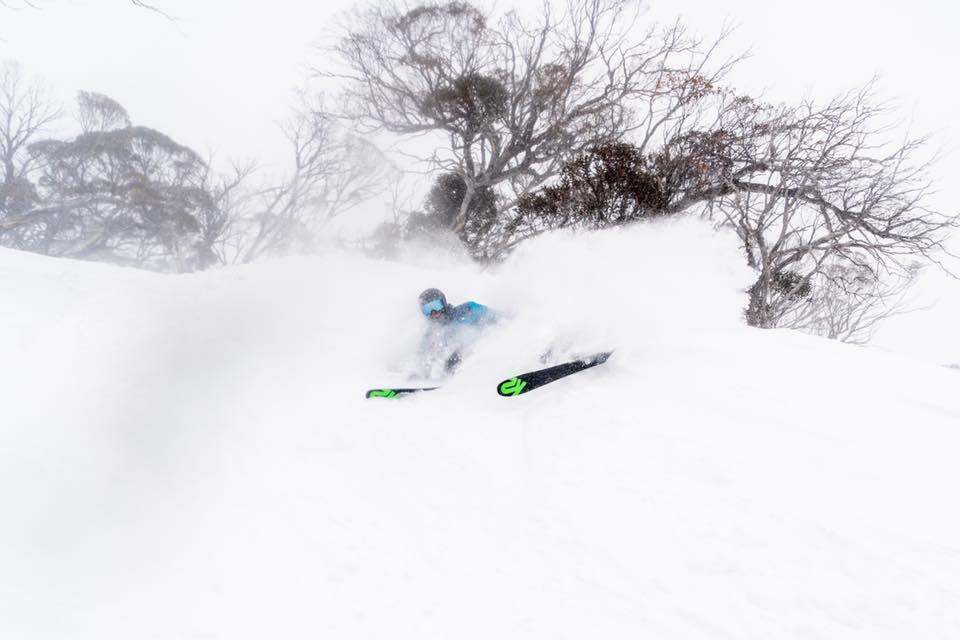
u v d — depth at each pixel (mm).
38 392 2734
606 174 8734
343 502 2121
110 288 4652
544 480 2307
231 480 2256
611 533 1929
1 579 1547
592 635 1452
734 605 1568
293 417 2967
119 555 1744
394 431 2805
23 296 4016
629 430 2670
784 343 3812
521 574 1717
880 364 3383
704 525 1927
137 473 2234
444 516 2045
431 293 3953
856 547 1771
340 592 1619
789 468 2260
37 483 2051
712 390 3059
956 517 1922
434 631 1467
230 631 1452
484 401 3225
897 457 2316
